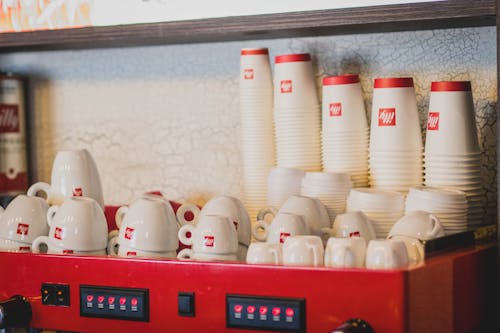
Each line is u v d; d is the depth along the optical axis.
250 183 2.05
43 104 2.45
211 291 1.52
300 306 1.44
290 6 1.75
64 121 2.43
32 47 2.31
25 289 1.71
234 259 1.64
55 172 1.95
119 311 1.60
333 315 1.43
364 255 1.48
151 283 1.58
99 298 1.62
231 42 2.19
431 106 1.78
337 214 1.82
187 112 2.27
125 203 2.37
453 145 1.74
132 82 2.33
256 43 2.16
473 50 1.92
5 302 1.67
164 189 2.31
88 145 2.40
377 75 2.03
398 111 1.81
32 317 1.70
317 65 2.09
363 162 1.90
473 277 1.58
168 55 2.27
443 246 1.56
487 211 1.92
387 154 1.81
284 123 1.96
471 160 1.75
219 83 2.22
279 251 1.53
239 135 2.21
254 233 1.76
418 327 1.41
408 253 1.52
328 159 1.91
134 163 2.35
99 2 1.95
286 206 1.74
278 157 1.99
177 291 1.55
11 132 2.38
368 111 2.04
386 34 2.01
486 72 1.91
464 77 1.94
